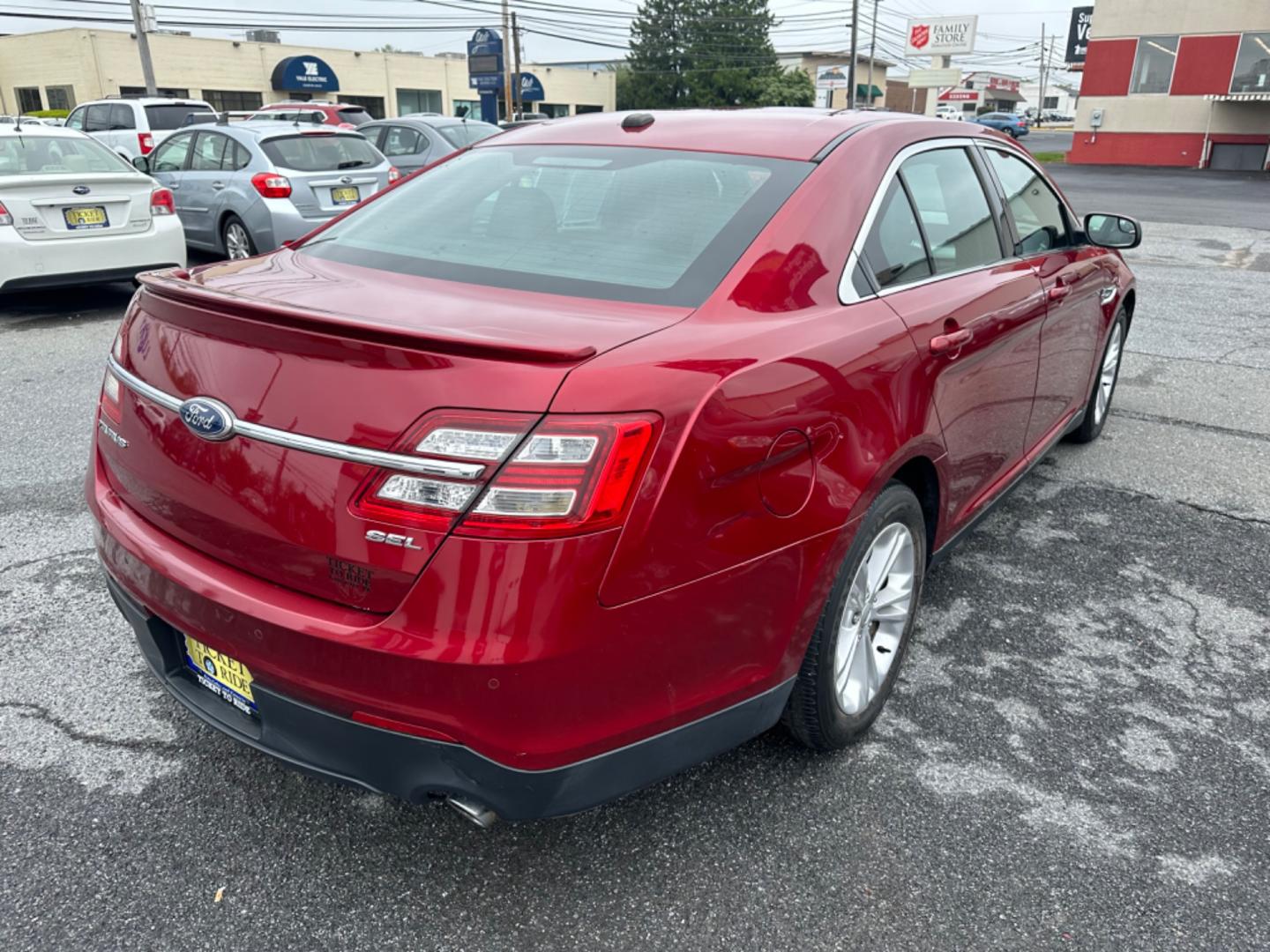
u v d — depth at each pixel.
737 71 66.44
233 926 2.09
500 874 2.24
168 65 38.09
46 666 3.01
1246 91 30.94
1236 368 6.68
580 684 1.79
